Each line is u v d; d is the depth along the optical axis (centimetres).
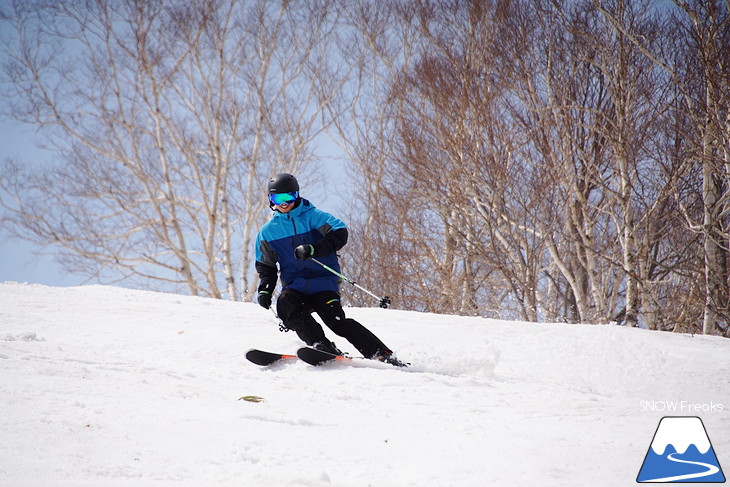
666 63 3694
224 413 758
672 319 3512
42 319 1571
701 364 1405
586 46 3928
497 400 932
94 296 2031
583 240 3769
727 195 3152
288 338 1444
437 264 4491
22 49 5234
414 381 1039
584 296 4056
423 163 4128
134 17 5403
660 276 4075
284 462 583
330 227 1220
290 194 1213
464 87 4134
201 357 1227
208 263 5419
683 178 3556
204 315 1761
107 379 895
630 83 3672
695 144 3145
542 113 3897
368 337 1205
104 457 548
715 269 3152
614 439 693
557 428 754
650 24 3784
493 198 3888
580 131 3969
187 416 722
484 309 4378
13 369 894
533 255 3906
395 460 607
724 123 3186
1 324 1481
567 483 536
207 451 596
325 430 716
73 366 959
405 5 5297
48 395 754
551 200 3853
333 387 992
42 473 493
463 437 702
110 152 5372
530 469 568
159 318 1664
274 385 988
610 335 1653
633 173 3681
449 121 4266
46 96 5247
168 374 999
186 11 5462
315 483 523
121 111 5441
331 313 1216
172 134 5459
